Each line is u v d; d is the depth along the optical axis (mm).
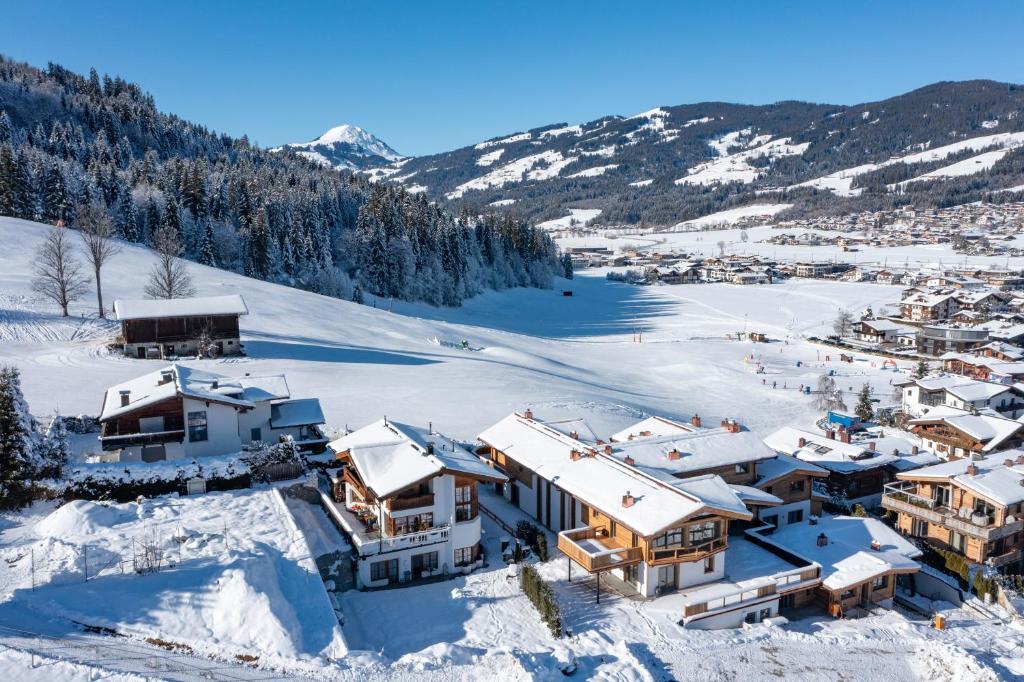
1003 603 37031
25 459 34156
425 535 33719
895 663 29391
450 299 170750
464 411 64562
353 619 29750
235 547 29719
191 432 41750
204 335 75750
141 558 27781
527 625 29844
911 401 78750
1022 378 94125
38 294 90188
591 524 37156
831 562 36625
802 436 59375
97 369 66812
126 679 20188
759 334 140000
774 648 29922
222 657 23094
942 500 43406
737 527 41500
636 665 26422
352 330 103875
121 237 131750
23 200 127625
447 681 23891
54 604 24250
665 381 99875
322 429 53750
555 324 168500
